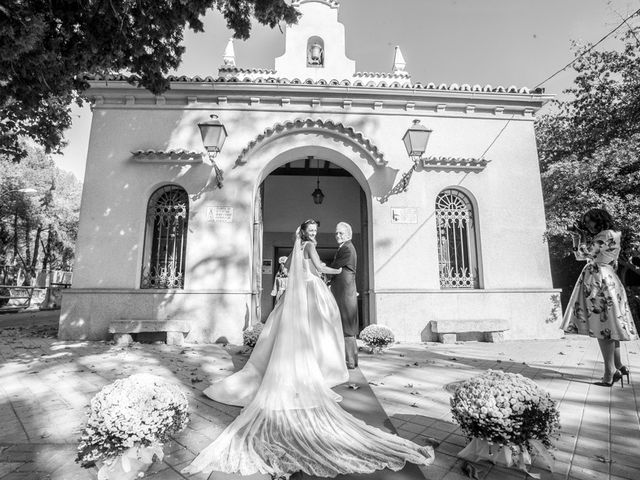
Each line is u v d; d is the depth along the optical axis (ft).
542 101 27.22
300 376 10.69
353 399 11.90
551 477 7.16
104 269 24.09
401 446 8.21
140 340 23.62
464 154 26.89
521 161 26.99
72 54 15.98
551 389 12.98
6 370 15.64
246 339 19.62
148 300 23.68
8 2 12.14
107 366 16.40
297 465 7.23
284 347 11.14
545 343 23.27
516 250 25.89
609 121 35.50
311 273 14.37
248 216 25.13
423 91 26.21
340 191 43.70
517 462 7.29
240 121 26.32
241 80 25.66
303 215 43.14
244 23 18.21
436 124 27.09
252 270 25.63
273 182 43.52
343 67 37.50
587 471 7.42
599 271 13.46
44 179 79.92
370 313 26.03
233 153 25.90
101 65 16.81
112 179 25.12
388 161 26.27
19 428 9.70
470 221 26.71
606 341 13.26
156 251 25.61
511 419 6.95
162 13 16.58
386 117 26.91
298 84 25.75
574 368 16.21
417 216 25.76
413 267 25.18
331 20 37.99
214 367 16.56
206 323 23.66
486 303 24.89
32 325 32.12
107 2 15.10
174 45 18.60
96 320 23.48
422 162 26.12
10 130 24.12
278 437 8.47
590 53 36.83
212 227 24.82
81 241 24.31
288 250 43.11
